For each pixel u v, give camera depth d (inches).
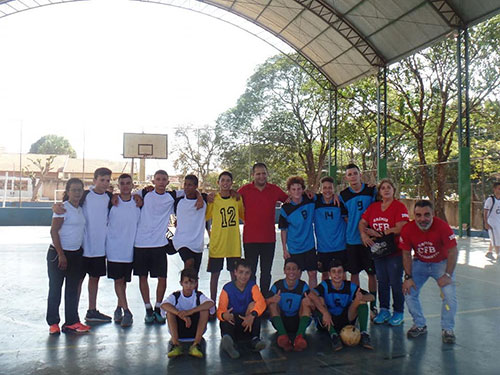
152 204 181.0
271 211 191.6
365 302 157.2
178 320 151.2
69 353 144.6
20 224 764.0
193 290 152.6
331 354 145.7
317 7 621.6
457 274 293.6
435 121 821.2
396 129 848.9
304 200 190.4
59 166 1378.0
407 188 775.1
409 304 164.9
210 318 186.2
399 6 526.9
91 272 176.6
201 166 972.6
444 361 138.6
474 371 130.5
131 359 139.9
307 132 1123.3
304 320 155.7
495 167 707.4
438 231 157.0
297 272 160.6
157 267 180.4
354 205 185.9
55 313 164.6
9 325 176.1
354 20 610.9
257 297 153.8
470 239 498.9
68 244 163.0
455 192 726.5
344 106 865.5
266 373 129.5
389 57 651.5
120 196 180.2
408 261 162.9
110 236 177.3
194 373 129.3
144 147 883.4
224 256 186.4
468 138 518.0
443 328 158.4
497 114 706.2
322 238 189.5
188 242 182.2
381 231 174.7
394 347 152.0
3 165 1295.5
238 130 1126.4
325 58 745.0
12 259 360.8
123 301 179.0
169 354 140.3
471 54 702.5
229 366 134.8
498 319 186.9
